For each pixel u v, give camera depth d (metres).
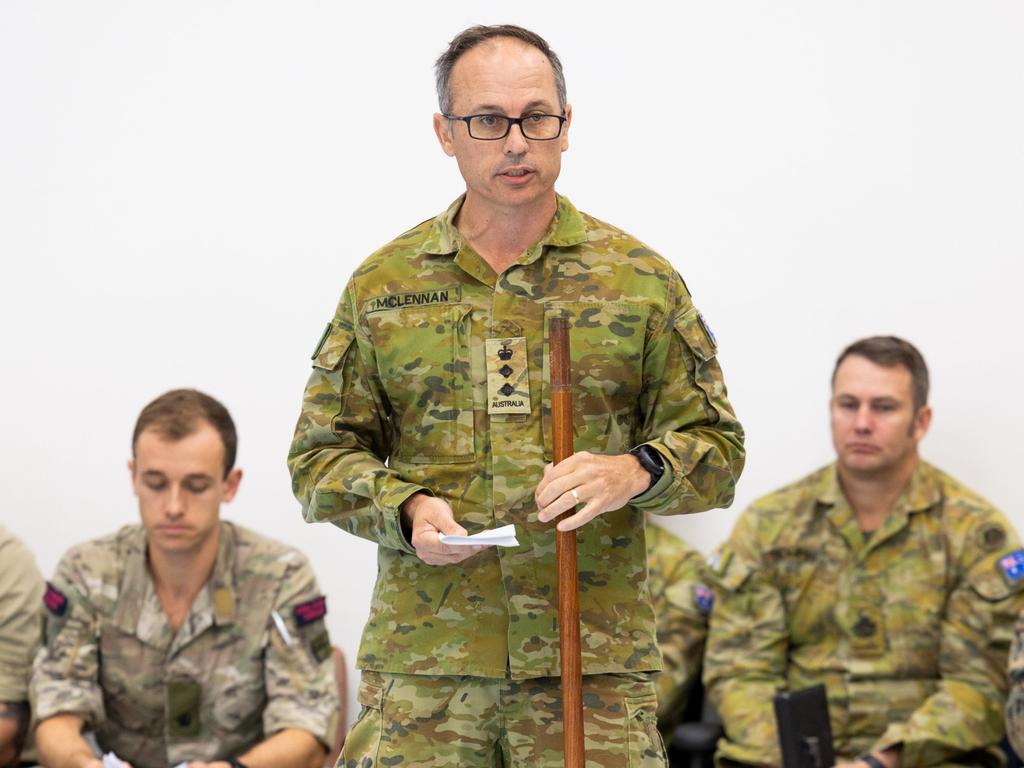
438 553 3.89
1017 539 7.14
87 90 8.59
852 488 7.35
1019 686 6.55
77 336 8.55
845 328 7.90
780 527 7.48
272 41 8.45
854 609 7.29
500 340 4.20
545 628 4.16
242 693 6.66
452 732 4.21
